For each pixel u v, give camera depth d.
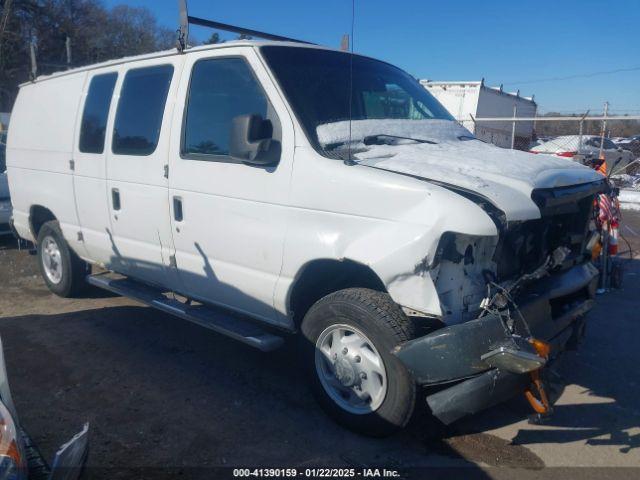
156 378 4.58
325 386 3.85
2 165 9.85
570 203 3.75
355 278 3.84
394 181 3.33
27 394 4.30
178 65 4.63
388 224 3.32
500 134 20.84
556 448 3.67
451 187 3.31
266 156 3.78
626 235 10.70
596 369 4.87
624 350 5.27
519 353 3.07
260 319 4.23
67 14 35.56
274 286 3.93
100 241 5.47
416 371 3.27
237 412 4.06
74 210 5.74
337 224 3.54
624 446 3.71
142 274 5.12
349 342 3.70
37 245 6.75
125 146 4.99
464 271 3.32
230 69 4.23
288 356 5.05
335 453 3.57
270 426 3.88
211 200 4.23
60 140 5.86
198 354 5.07
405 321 3.45
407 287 3.27
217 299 4.46
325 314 3.71
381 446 3.65
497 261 3.44
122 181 5.00
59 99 5.97
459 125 4.90
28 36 31.80
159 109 4.70
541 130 25.97
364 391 3.66
